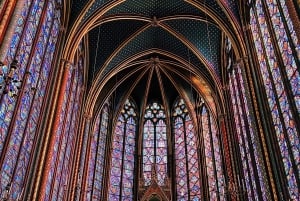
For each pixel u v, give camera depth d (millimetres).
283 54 14289
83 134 22125
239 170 19641
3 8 11547
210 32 23234
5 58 11820
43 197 14852
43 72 15961
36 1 14805
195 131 26938
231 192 19312
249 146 17812
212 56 23812
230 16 19391
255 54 17672
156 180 24766
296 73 13055
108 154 25984
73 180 20109
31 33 14305
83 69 23234
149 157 27250
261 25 17031
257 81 17000
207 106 25547
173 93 29625
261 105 16312
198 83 26203
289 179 13625
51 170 16547
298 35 12383
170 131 28188
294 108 13078
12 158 12609
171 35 24406
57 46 18156
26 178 14023
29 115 14102
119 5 21547
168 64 26719
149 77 27531
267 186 14797
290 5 12984
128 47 24609
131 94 29453
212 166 24375
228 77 22828
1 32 11203
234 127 21141
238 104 20391
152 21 22984
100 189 24281
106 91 26141
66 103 19203
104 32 23484
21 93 13062
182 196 25125
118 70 24969
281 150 14469
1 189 11734
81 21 19797
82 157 21859
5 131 12055
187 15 22422
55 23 17859
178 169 26500
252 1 18219
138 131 28312
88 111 23188
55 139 16766
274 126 15211
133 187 25688
